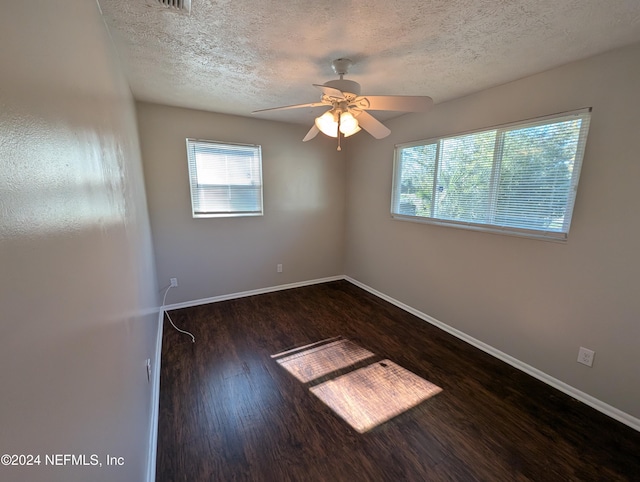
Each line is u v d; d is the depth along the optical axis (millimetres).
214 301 3604
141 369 1477
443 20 1423
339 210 4336
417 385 2086
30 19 491
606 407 1818
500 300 2393
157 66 1962
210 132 3244
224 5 1300
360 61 1892
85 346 652
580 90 1820
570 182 1906
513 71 2018
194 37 1586
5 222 364
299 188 3959
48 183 508
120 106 1682
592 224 1814
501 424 1738
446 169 2781
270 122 3598
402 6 1309
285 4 1295
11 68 406
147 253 2389
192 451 1556
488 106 2367
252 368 2281
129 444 1047
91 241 762
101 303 813
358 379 2154
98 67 1123
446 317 2900
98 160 942
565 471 1453
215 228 3475
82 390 614
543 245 2076
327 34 1562
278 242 3928
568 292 1964
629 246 1674
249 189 3605
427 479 1416
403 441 1625
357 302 3635
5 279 357
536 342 2164
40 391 433
